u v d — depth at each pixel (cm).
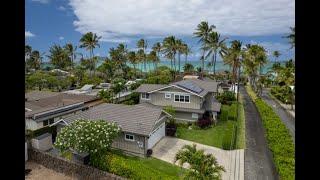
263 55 5906
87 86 5544
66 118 2612
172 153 2328
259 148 2434
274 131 2538
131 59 8756
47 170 1897
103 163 1791
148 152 2273
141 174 1638
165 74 6638
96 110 2666
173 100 3419
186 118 3312
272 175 1889
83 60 7969
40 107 2978
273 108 4125
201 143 2578
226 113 3775
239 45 5547
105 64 7756
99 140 1838
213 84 3931
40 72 6053
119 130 2077
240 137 2758
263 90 6612
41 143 2206
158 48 8962
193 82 3822
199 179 1417
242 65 6231
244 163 2102
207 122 3106
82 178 1792
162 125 2705
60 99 3522
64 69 8269
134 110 2586
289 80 4234
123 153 2333
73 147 1841
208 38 6231
